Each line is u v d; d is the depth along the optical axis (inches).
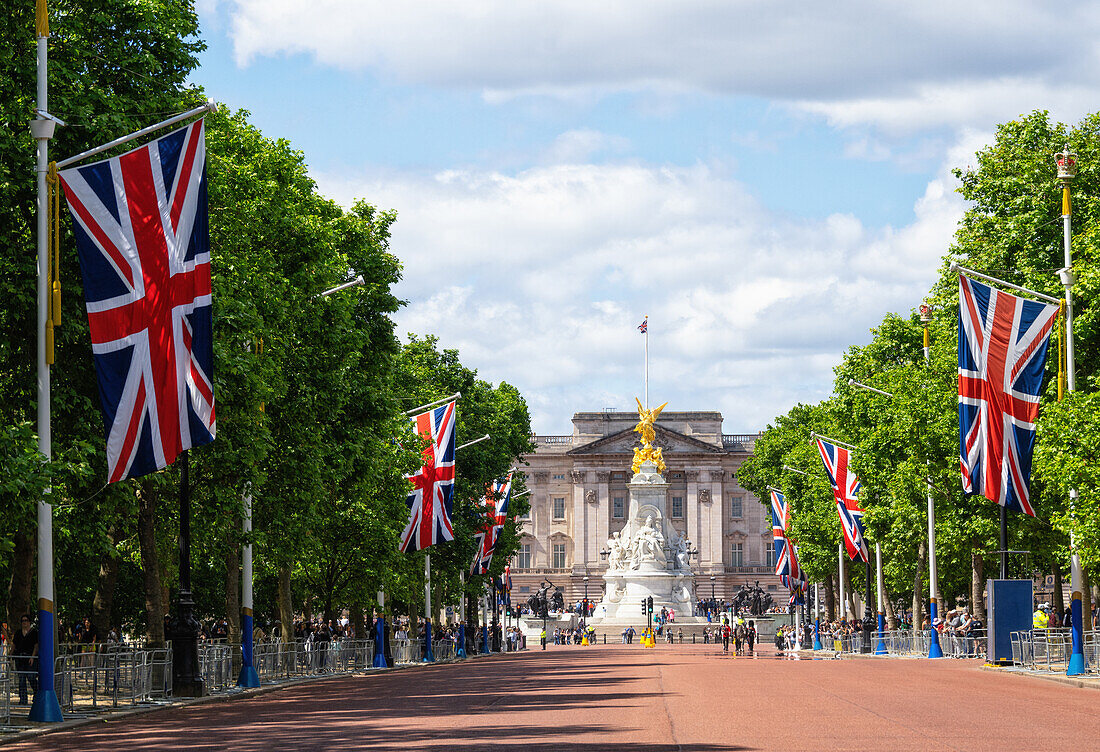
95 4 1872.5
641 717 1395.2
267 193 2448.3
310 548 2760.8
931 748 1061.8
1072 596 2223.2
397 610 4817.9
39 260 1572.3
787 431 6688.0
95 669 1745.8
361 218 3358.8
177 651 1937.7
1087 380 2566.4
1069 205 2488.9
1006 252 2910.9
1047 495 2586.1
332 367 2672.2
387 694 1971.0
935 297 3390.7
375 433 2891.2
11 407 1790.1
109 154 1790.1
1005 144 3031.5
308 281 2534.5
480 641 5364.2
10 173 1712.6
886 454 3767.2
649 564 7406.5
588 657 4318.4
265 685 2369.6
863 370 4704.7
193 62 1985.7
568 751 1045.8
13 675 1631.4
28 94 1765.5
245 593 2310.5
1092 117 2984.7
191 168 1648.6
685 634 6998.0
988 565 4099.4
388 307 3085.6
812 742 1112.8
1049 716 1387.8
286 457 2511.1
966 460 2261.3
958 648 3363.7
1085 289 2442.2
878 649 4207.7
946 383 3277.6
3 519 1551.4
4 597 2785.4
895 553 4151.1
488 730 1259.2
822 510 5083.7
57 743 1295.5
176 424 1622.8
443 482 3203.7
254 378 2079.2
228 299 2089.1
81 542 1974.7
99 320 1574.8
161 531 2386.8
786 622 7386.8
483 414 4936.0
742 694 1788.9
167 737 1300.4
